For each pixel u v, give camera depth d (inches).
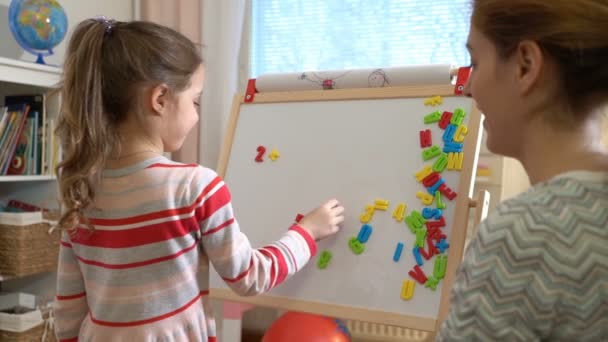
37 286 78.6
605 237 19.8
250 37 84.4
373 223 44.6
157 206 35.7
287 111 51.2
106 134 35.9
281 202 48.8
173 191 35.9
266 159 50.6
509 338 19.6
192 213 36.0
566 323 19.4
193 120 39.3
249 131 52.4
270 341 61.0
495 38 22.8
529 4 21.3
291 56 83.7
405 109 46.1
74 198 36.1
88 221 37.1
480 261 20.9
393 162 45.1
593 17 20.3
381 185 45.1
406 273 42.4
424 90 45.8
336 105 49.1
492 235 20.9
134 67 35.7
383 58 78.7
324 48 81.9
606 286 19.4
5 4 80.0
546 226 20.1
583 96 21.2
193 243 36.9
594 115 21.7
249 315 86.4
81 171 35.6
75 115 35.7
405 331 77.0
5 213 68.6
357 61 80.2
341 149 47.6
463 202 41.3
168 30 38.5
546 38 20.9
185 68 37.9
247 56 84.1
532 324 19.6
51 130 74.4
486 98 23.7
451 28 75.1
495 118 23.7
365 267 43.9
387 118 46.6
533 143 22.6
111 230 36.5
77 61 36.1
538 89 21.8
